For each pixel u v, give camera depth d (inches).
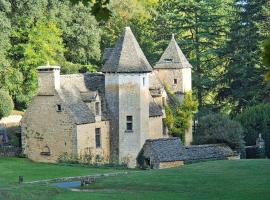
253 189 1336.1
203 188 1379.2
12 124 2632.9
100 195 1289.4
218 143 2436.0
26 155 2175.2
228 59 3361.2
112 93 2218.3
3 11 2650.1
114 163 2134.6
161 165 2137.1
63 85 2130.9
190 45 3462.1
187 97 2556.6
